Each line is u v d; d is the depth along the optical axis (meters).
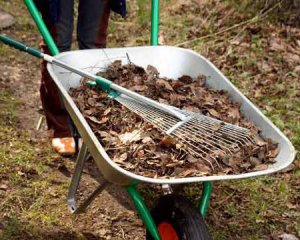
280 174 3.14
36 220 2.76
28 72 3.96
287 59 4.08
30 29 4.51
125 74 2.62
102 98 2.52
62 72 2.56
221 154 2.19
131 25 4.63
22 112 3.53
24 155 3.13
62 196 2.91
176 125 2.29
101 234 2.72
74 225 2.75
